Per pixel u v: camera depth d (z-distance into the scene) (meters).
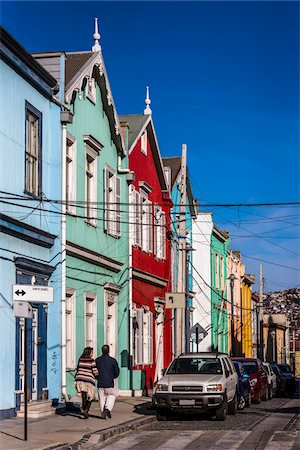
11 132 19.19
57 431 16.42
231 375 22.42
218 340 50.38
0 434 15.57
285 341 92.56
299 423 20.00
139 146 31.89
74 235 23.84
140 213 31.44
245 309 62.31
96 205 26.09
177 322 28.23
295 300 129.38
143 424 19.42
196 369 21.80
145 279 31.78
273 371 37.50
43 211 21.31
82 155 24.81
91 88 25.84
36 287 14.99
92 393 19.38
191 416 21.89
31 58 20.09
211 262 47.88
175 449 14.80
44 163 21.69
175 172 39.81
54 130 22.33
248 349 66.19
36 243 20.77
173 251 37.62
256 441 15.90
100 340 26.36
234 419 21.17
